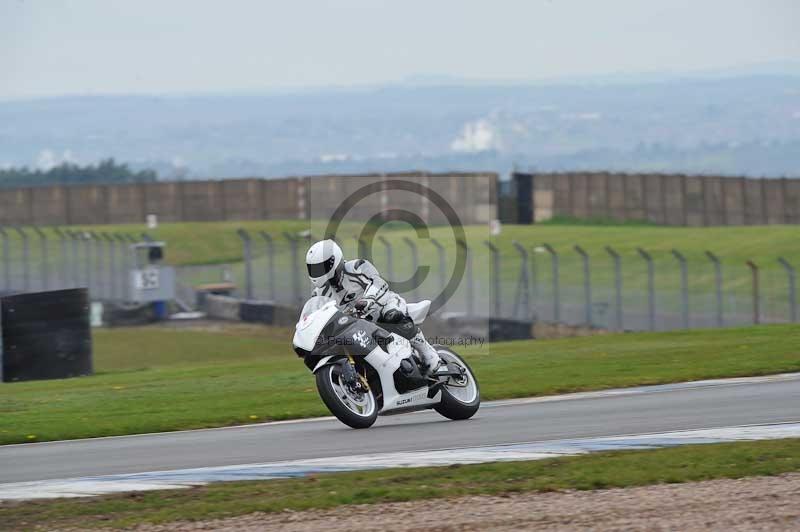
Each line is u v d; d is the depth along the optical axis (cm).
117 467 3444
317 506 2814
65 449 3888
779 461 3139
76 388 6103
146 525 2698
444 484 2997
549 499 2833
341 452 3512
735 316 11281
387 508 2791
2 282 18850
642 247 17700
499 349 7300
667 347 6712
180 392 5519
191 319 15738
